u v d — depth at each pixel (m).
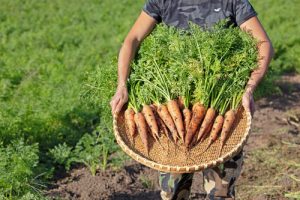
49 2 23.55
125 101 5.98
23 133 9.45
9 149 7.99
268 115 11.34
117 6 22.22
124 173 8.95
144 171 9.11
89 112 10.75
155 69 6.07
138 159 5.48
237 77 5.89
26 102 10.85
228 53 5.96
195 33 5.98
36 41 17.02
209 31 6.07
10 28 19.06
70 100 10.88
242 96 5.78
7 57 15.26
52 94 11.63
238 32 5.94
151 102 6.09
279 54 14.99
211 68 5.88
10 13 21.39
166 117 5.84
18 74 13.58
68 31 18.52
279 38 15.79
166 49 6.07
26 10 22.09
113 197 8.26
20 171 7.51
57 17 20.73
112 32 18.14
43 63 14.58
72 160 9.03
